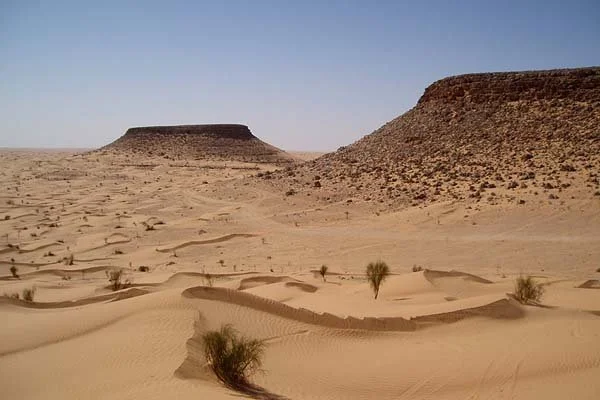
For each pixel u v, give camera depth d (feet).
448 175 264.31
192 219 263.29
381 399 55.77
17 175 514.68
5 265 180.55
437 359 67.21
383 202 248.11
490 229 195.52
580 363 61.82
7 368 61.52
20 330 76.59
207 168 523.29
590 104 306.35
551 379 58.29
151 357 59.00
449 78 382.42
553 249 171.73
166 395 46.32
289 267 170.30
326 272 156.56
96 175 506.07
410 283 123.75
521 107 326.44
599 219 191.11
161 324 70.13
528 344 70.59
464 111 346.13
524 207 208.54
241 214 262.26
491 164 266.57
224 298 82.74
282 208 266.77
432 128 340.18
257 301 83.30
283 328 76.69
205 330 69.51
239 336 70.54
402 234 203.00
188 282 138.41
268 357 65.92
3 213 304.30
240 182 360.48
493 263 163.02
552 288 124.88
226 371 54.95
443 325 83.82
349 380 60.23
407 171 286.46
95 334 71.46
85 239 230.89
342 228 220.64
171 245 207.62
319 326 79.36
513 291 119.65
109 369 56.95
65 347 67.51
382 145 345.31
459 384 59.00
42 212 309.42
